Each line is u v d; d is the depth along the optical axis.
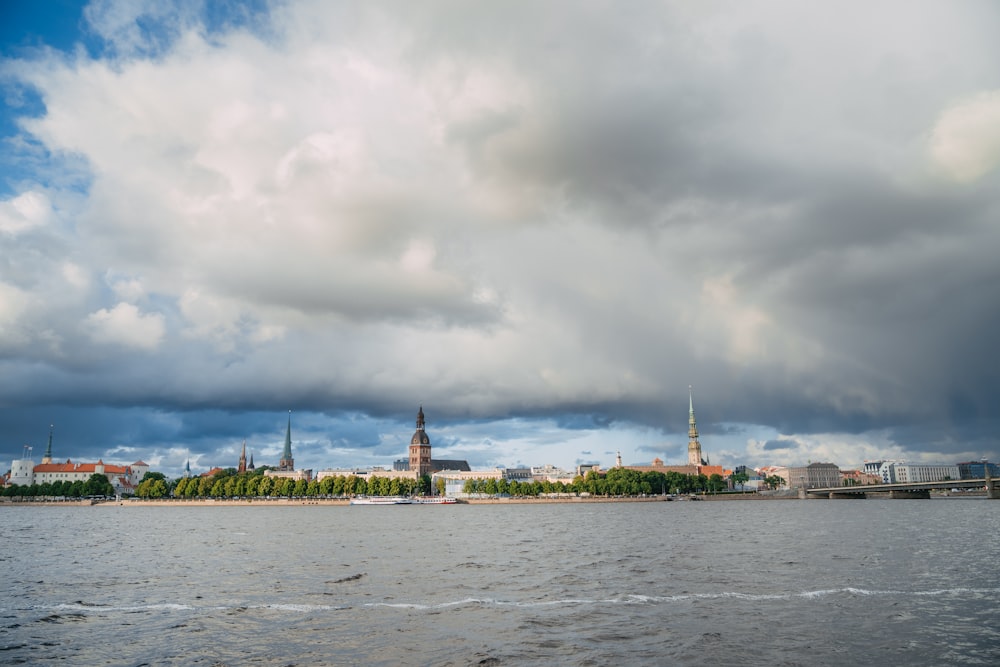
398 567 80.31
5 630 47.00
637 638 44.00
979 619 48.41
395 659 39.81
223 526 181.88
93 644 43.22
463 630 46.47
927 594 57.94
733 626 46.94
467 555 94.00
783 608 52.75
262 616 51.12
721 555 89.38
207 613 52.25
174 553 99.19
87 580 70.31
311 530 160.12
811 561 81.25
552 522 191.12
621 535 130.88
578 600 56.88
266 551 102.00
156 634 45.72
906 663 38.41
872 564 77.88
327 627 47.50
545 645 42.50
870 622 47.75
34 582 69.19
